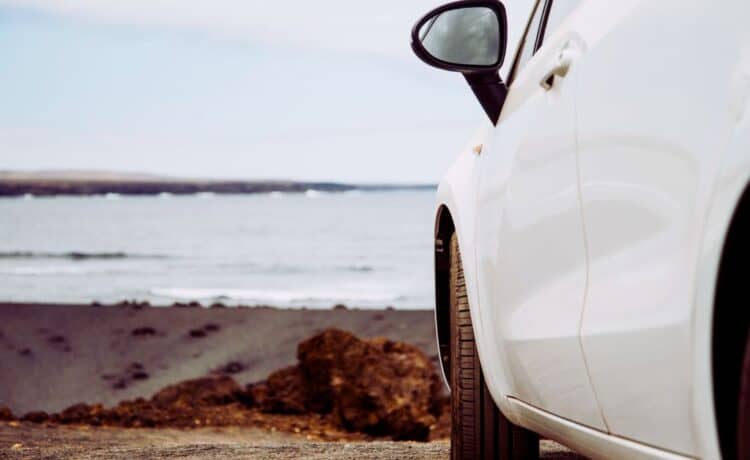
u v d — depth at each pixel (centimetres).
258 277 5716
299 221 11681
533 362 239
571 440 228
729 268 136
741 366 131
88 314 2480
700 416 145
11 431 757
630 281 175
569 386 214
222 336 2206
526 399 259
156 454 505
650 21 182
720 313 138
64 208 15425
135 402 968
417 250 7744
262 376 1848
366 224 11000
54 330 2305
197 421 893
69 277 5653
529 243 241
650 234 168
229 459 476
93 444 697
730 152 135
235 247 8231
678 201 156
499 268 270
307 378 938
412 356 904
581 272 204
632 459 183
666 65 168
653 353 164
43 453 531
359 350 910
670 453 163
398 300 4584
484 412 321
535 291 237
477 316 297
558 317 217
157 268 6319
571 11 252
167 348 2103
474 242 302
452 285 345
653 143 168
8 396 1725
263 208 14675
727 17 151
